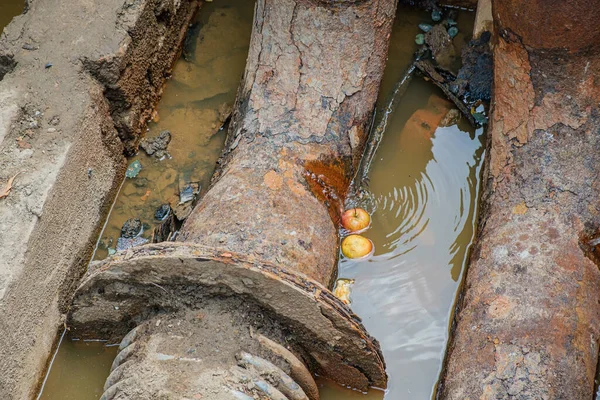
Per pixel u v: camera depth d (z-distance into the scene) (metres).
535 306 3.50
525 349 3.37
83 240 4.18
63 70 4.21
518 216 3.85
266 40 4.41
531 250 3.69
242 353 3.20
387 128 4.72
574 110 3.92
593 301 3.58
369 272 4.16
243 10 5.35
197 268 3.19
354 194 4.37
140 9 4.49
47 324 3.85
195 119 4.82
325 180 4.09
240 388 3.11
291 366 3.31
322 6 4.29
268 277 3.13
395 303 4.07
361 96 4.38
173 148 4.70
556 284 3.55
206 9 5.37
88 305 3.55
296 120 4.20
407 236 4.30
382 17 4.39
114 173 4.48
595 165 3.85
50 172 3.84
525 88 4.05
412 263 4.21
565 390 3.28
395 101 4.82
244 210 3.73
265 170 3.95
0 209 3.70
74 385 3.86
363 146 4.47
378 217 4.37
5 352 3.52
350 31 4.32
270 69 4.35
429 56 5.03
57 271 3.93
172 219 4.38
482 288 3.70
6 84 4.15
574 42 3.80
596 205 3.78
